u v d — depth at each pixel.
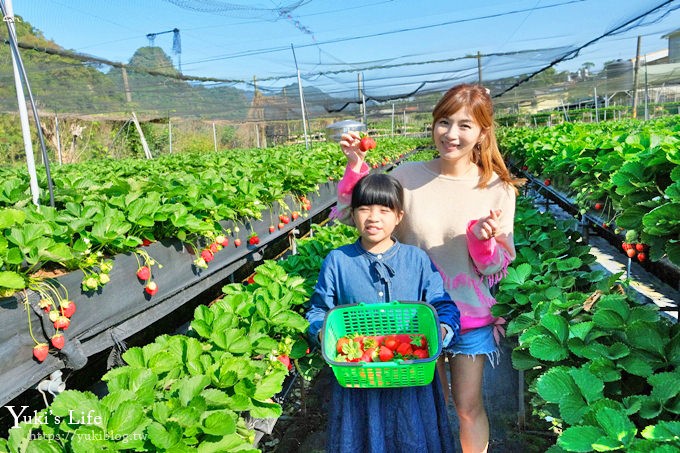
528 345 2.88
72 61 12.22
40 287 2.77
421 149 33.12
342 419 2.67
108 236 3.33
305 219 7.32
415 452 2.60
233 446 2.19
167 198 4.49
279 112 29.97
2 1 3.20
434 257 2.99
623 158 4.53
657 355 2.54
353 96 27.95
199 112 24.52
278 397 3.87
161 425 2.12
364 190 2.65
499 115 51.72
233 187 5.25
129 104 19.14
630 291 3.80
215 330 3.06
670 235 3.09
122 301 3.39
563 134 10.37
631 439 1.95
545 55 18.28
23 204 3.88
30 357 2.64
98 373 4.66
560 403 2.31
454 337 2.66
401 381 2.39
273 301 3.38
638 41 26.36
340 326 2.69
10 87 13.73
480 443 3.03
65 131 24.48
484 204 2.95
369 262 2.78
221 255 4.78
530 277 4.12
